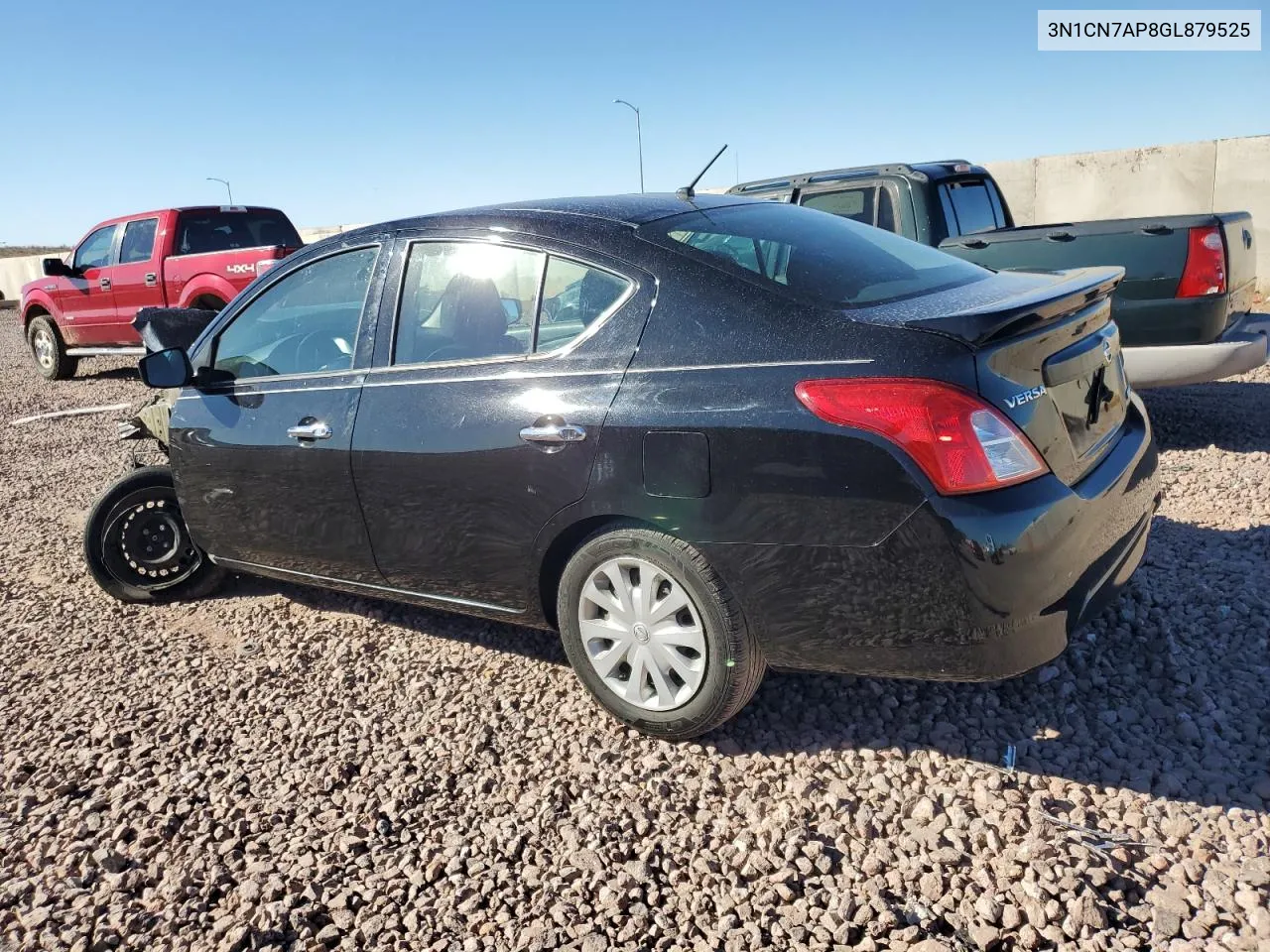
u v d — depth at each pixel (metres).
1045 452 2.62
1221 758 2.74
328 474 3.65
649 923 2.36
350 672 3.79
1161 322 5.70
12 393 12.60
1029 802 2.60
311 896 2.53
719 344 2.79
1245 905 2.21
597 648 3.14
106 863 2.70
